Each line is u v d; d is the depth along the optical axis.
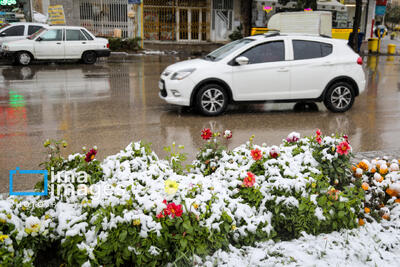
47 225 3.12
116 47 25.11
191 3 30.25
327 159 4.07
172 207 3.07
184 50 26.47
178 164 4.41
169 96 9.20
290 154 4.23
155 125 8.34
